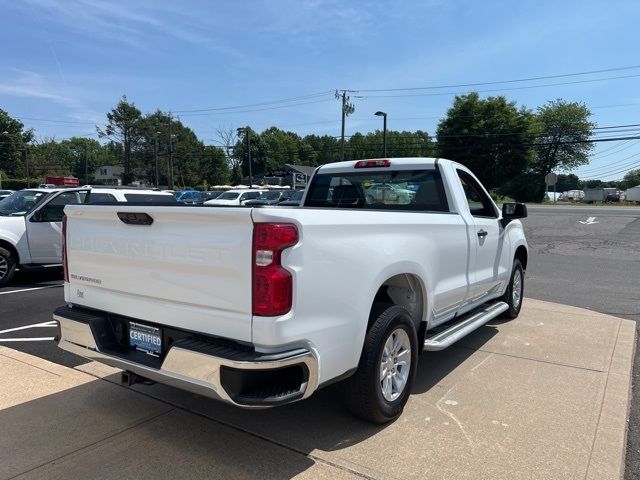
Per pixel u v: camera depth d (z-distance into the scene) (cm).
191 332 297
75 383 440
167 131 8875
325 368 297
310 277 281
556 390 427
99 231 342
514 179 6438
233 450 327
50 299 801
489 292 577
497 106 6234
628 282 993
